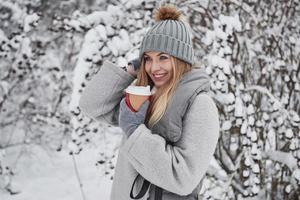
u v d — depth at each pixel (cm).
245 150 302
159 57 131
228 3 329
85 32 337
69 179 509
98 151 325
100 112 146
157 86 134
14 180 502
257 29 346
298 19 377
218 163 327
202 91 129
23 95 502
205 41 293
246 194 312
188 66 133
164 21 133
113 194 143
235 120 307
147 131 121
